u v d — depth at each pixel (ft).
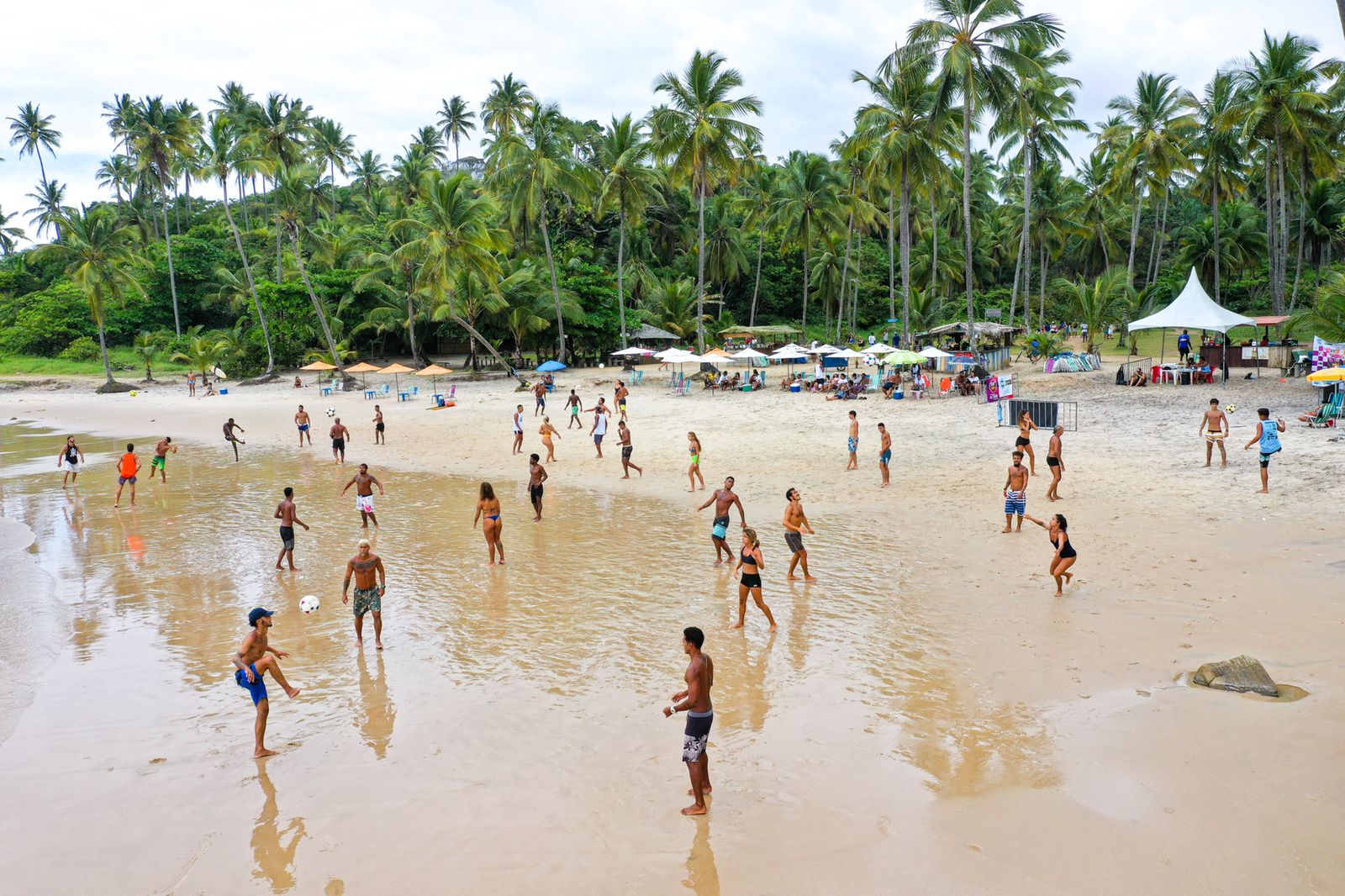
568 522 60.75
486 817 24.00
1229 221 207.31
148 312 243.60
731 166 148.25
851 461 73.51
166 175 229.45
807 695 30.91
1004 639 34.78
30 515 70.23
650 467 80.18
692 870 21.04
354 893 20.79
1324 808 21.24
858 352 128.47
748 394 127.44
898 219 234.58
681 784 25.36
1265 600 36.24
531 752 27.76
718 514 48.52
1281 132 141.69
